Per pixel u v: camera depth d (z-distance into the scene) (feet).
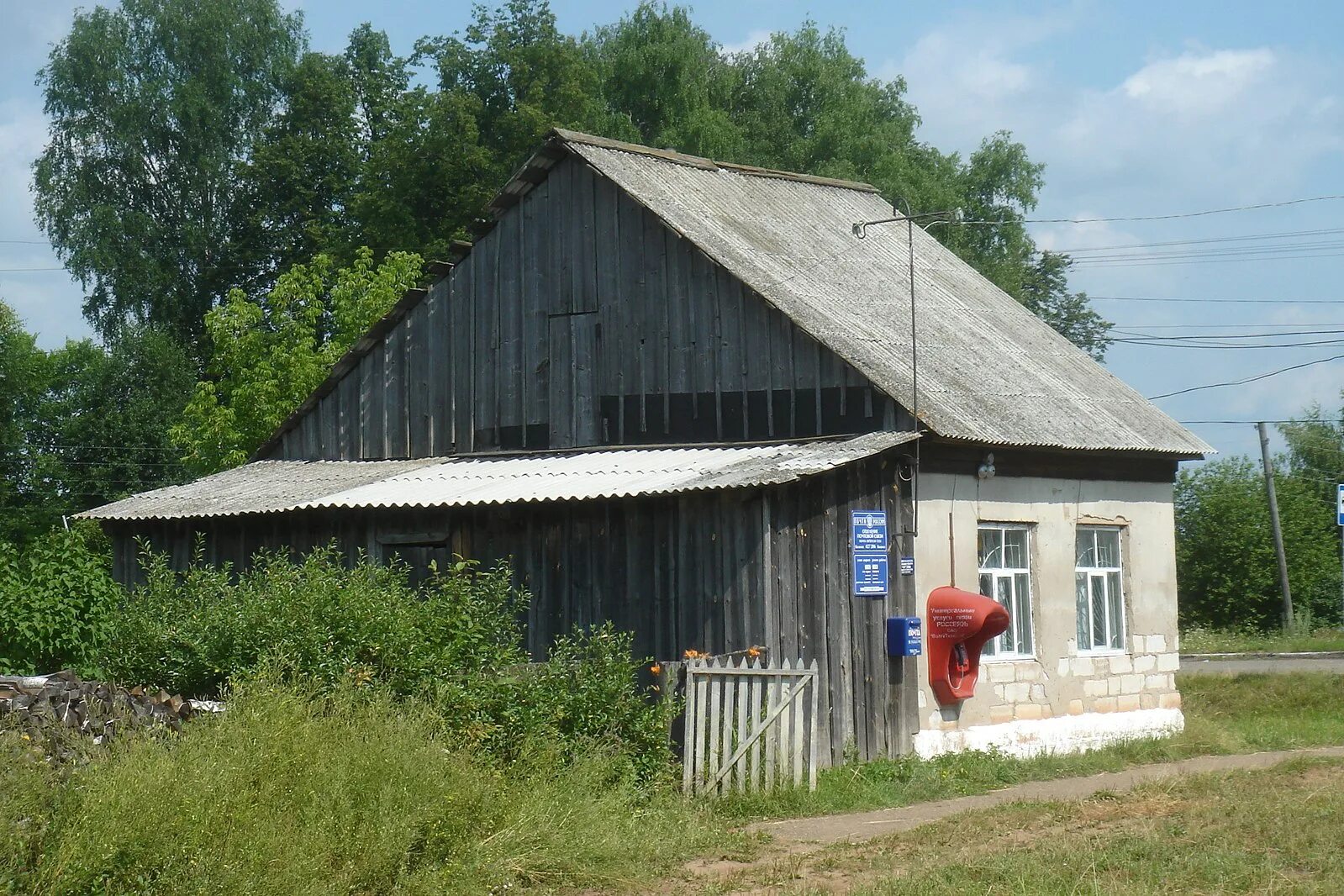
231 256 145.89
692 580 49.98
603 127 131.85
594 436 60.39
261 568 59.93
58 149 151.33
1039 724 56.85
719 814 41.63
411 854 31.55
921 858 34.22
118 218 145.18
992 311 72.18
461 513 55.88
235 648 40.45
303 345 101.91
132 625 42.47
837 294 61.21
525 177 62.90
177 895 27.07
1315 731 65.87
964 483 54.24
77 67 150.71
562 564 53.21
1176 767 53.26
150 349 143.23
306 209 144.05
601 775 39.29
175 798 28.43
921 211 138.62
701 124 136.46
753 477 47.29
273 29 158.30
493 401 63.72
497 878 31.96
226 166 151.53
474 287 64.90
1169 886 30.86
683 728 44.06
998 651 56.08
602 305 60.80
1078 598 60.54
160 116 150.30
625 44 145.38
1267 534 141.28
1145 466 64.34
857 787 45.27
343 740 32.65
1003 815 40.29
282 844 28.66
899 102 155.12
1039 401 60.13
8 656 50.44
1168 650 64.59
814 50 150.71
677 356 58.34
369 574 44.21
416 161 123.03
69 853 26.76
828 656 49.11
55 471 139.54
